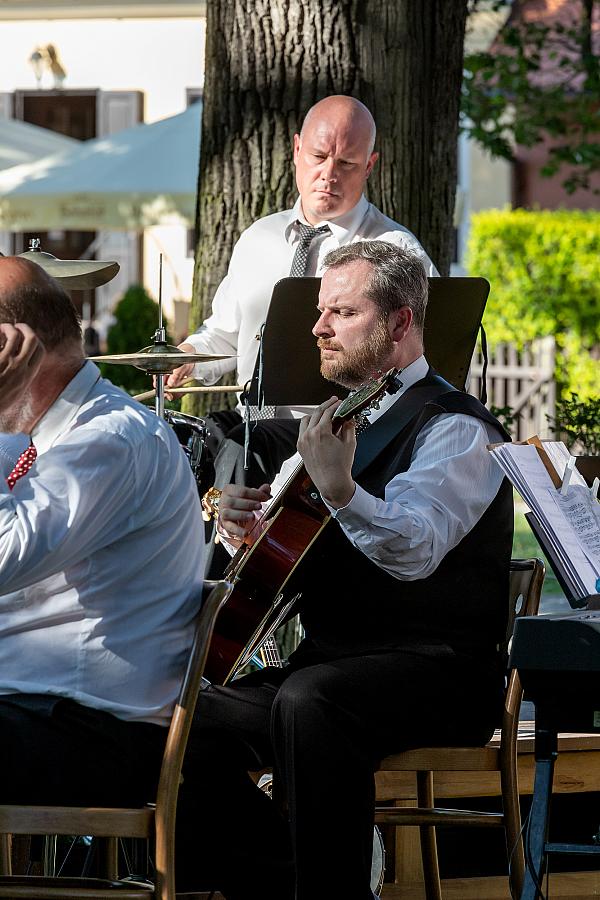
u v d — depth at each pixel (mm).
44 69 30484
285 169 10633
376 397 5605
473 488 6094
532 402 22234
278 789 6117
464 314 7676
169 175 18938
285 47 10578
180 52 30203
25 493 4797
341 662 5895
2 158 21953
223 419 9031
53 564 4805
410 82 10695
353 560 6172
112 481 4891
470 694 6062
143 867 6512
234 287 9625
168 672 5184
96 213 18969
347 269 6426
